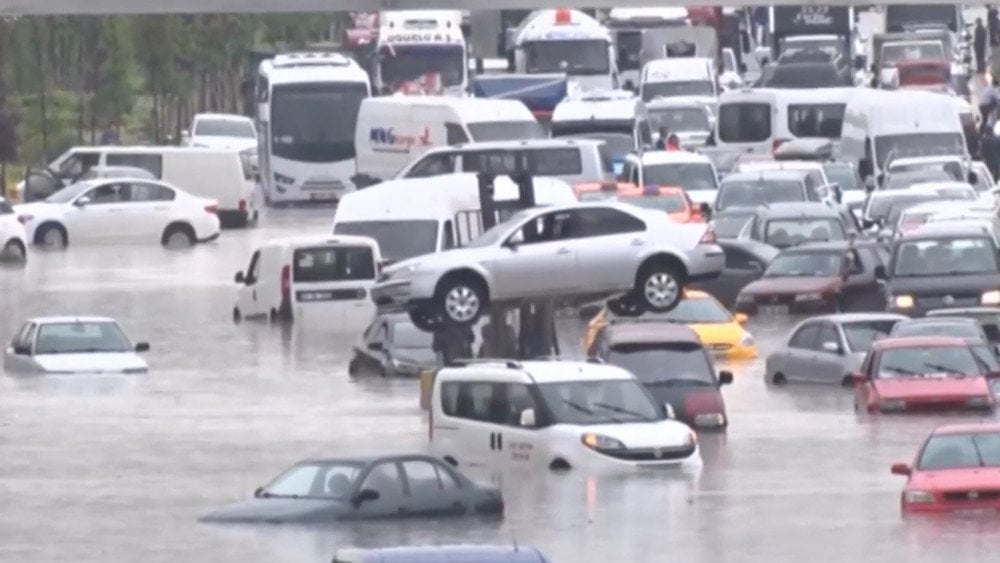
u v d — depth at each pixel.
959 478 82.06
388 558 49.94
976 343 114.44
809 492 91.25
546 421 94.56
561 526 82.56
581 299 114.44
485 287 112.38
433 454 96.69
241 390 125.62
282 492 83.25
